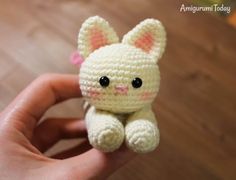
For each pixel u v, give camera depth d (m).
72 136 0.25
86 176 0.18
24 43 0.30
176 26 0.32
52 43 0.31
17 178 0.18
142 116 0.17
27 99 0.22
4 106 0.27
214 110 0.28
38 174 0.18
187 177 0.25
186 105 0.28
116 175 0.25
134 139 0.15
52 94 0.23
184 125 0.27
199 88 0.29
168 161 0.25
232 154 0.26
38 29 0.31
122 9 0.33
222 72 0.30
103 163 0.18
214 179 0.25
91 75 0.16
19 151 0.19
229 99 0.28
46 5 0.33
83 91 0.17
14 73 0.29
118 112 0.17
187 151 0.26
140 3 0.33
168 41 0.31
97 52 0.17
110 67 0.16
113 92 0.16
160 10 0.33
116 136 0.15
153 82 0.17
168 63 0.30
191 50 0.31
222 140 0.26
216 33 0.32
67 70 0.29
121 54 0.16
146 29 0.17
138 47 0.18
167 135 0.26
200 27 0.32
